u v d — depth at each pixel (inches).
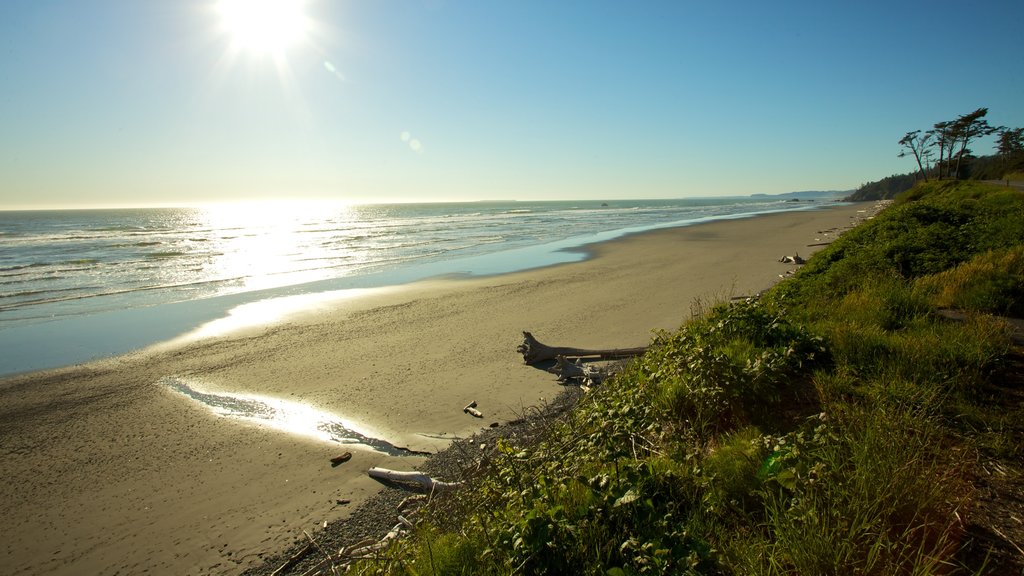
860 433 133.6
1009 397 157.6
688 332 253.6
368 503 202.1
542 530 109.2
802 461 122.0
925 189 1599.4
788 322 234.8
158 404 303.1
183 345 419.5
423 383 323.0
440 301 563.2
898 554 98.8
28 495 215.6
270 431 266.4
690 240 1188.5
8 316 530.6
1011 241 395.9
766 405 174.2
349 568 152.6
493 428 257.1
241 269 847.1
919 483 109.9
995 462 128.1
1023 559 96.8
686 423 175.5
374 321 482.3
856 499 106.1
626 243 1162.0
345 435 259.9
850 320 249.1
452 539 131.6
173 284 707.4
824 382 177.5
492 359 362.3
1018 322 231.3
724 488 130.1
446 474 215.0
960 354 181.6
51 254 1085.1
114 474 229.9
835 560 93.8
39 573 172.9
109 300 606.5
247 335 446.0
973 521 108.1
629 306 502.3
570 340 399.2
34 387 333.1
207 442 256.2
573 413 225.0
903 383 167.0
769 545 104.6
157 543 185.0
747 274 665.6
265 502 206.4
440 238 1407.5
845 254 500.4
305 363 367.6
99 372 359.6
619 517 115.6
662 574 94.4
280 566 170.2
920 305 261.1
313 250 1134.4
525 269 794.8
